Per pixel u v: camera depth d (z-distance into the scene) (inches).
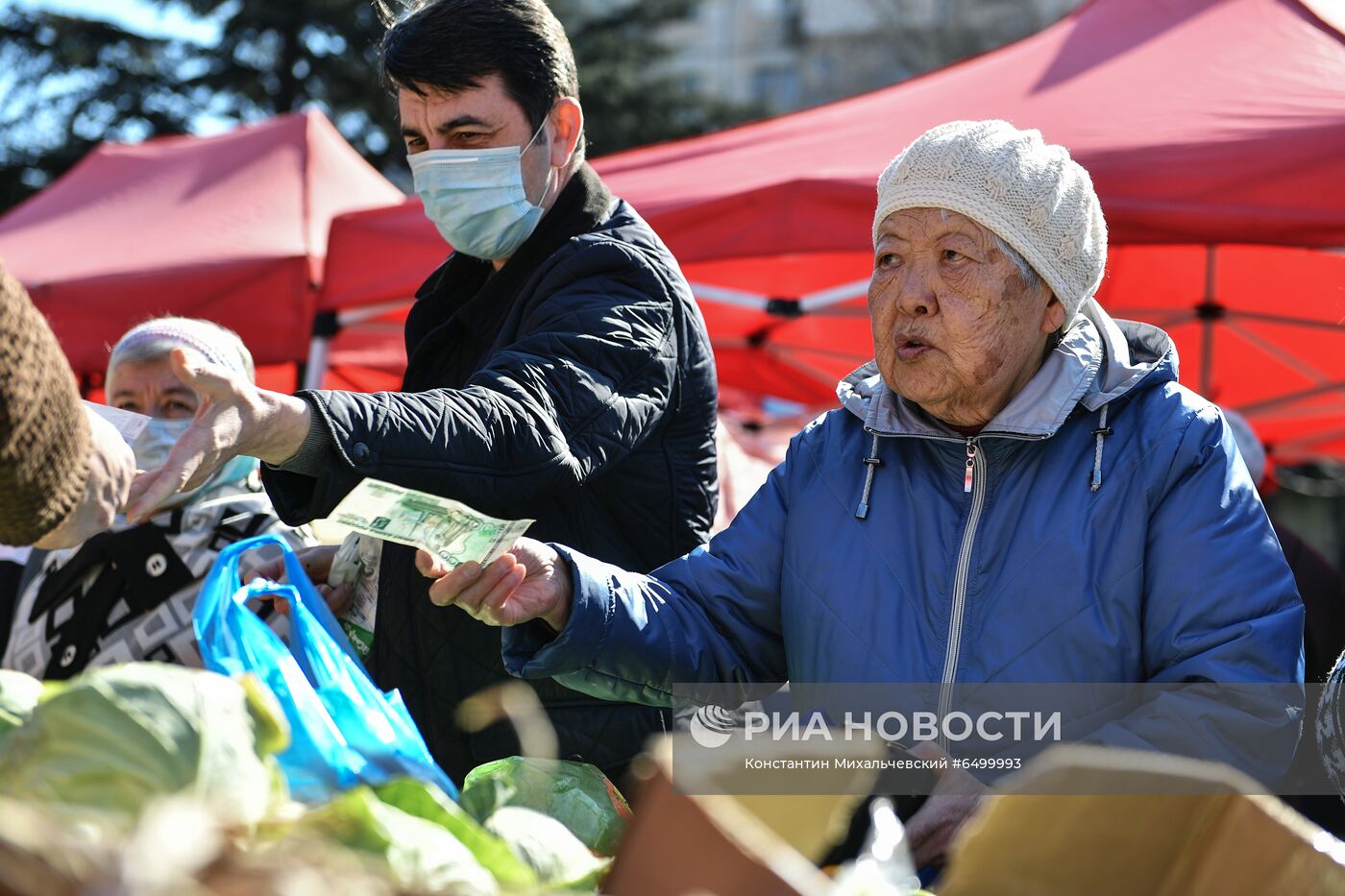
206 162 267.4
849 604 74.8
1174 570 70.2
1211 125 150.2
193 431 60.6
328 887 33.8
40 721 42.3
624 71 760.3
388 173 685.3
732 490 153.5
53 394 48.0
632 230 89.9
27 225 269.4
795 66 1408.7
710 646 77.6
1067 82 174.9
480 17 87.7
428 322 96.1
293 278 221.1
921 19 1221.1
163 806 33.6
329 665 61.1
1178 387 75.2
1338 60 165.3
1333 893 41.4
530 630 75.3
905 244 75.0
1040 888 44.3
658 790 41.9
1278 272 216.2
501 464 72.2
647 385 82.1
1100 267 76.7
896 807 61.8
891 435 77.1
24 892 30.9
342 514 61.6
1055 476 73.2
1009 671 70.7
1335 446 300.4
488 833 49.3
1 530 49.3
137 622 97.3
